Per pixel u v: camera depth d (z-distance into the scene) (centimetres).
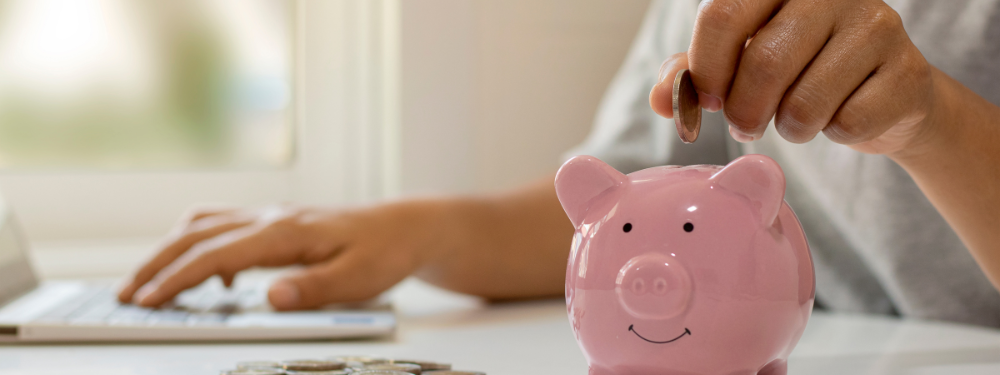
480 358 49
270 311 63
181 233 72
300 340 55
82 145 122
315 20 127
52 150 121
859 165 73
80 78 121
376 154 125
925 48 69
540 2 120
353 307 69
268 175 129
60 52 119
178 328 55
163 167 125
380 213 72
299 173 129
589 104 123
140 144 124
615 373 35
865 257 75
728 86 36
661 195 35
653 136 90
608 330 35
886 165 71
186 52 124
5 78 118
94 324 54
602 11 123
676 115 33
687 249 34
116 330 54
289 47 128
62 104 120
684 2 89
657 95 37
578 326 36
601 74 124
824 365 47
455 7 116
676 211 34
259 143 129
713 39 35
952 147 45
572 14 122
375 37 123
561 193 37
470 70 117
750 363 34
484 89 119
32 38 118
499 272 77
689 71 36
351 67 128
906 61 36
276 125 129
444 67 116
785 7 36
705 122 87
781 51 35
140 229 124
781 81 35
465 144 118
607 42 124
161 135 125
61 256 108
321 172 130
